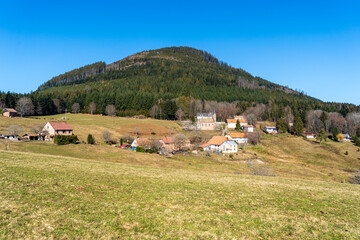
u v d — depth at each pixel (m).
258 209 16.53
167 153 75.56
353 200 20.72
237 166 67.62
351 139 131.12
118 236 11.56
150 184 21.14
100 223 12.66
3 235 10.70
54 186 17.91
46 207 14.01
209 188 21.34
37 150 53.31
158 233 12.12
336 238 12.81
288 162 87.50
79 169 25.12
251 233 12.78
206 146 99.62
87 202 15.34
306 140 127.50
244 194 20.06
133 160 55.69
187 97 199.25
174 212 14.84
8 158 28.08
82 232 11.64
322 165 87.12
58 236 11.12
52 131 86.56
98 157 54.38
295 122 145.88
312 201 19.45
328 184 29.64
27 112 141.62
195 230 12.68
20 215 12.72
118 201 15.98
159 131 125.38
